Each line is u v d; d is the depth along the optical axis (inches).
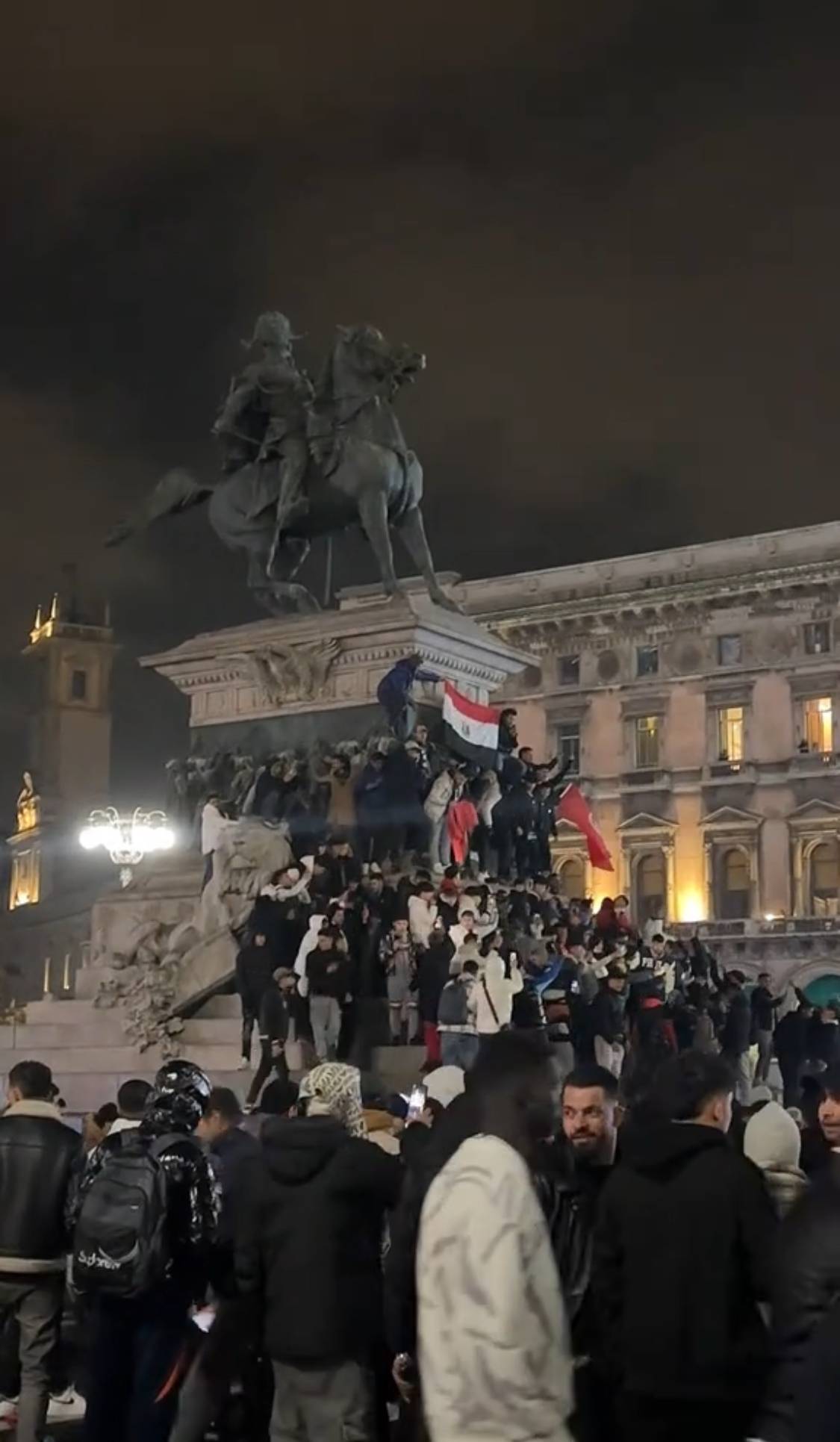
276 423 1352.1
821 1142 440.8
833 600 3516.2
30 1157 455.5
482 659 1326.3
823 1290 269.6
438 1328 247.1
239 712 1337.4
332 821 1208.2
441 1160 319.3
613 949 1200.8
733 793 3585.1
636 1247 298.8
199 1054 1108.5
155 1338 415.5
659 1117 307.1
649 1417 293.7
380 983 1063.0
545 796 1325.0
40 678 4820.4
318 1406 357.1
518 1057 278.7
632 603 3693.4
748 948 3432.6
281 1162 363.3
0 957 3686.0
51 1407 540.1
